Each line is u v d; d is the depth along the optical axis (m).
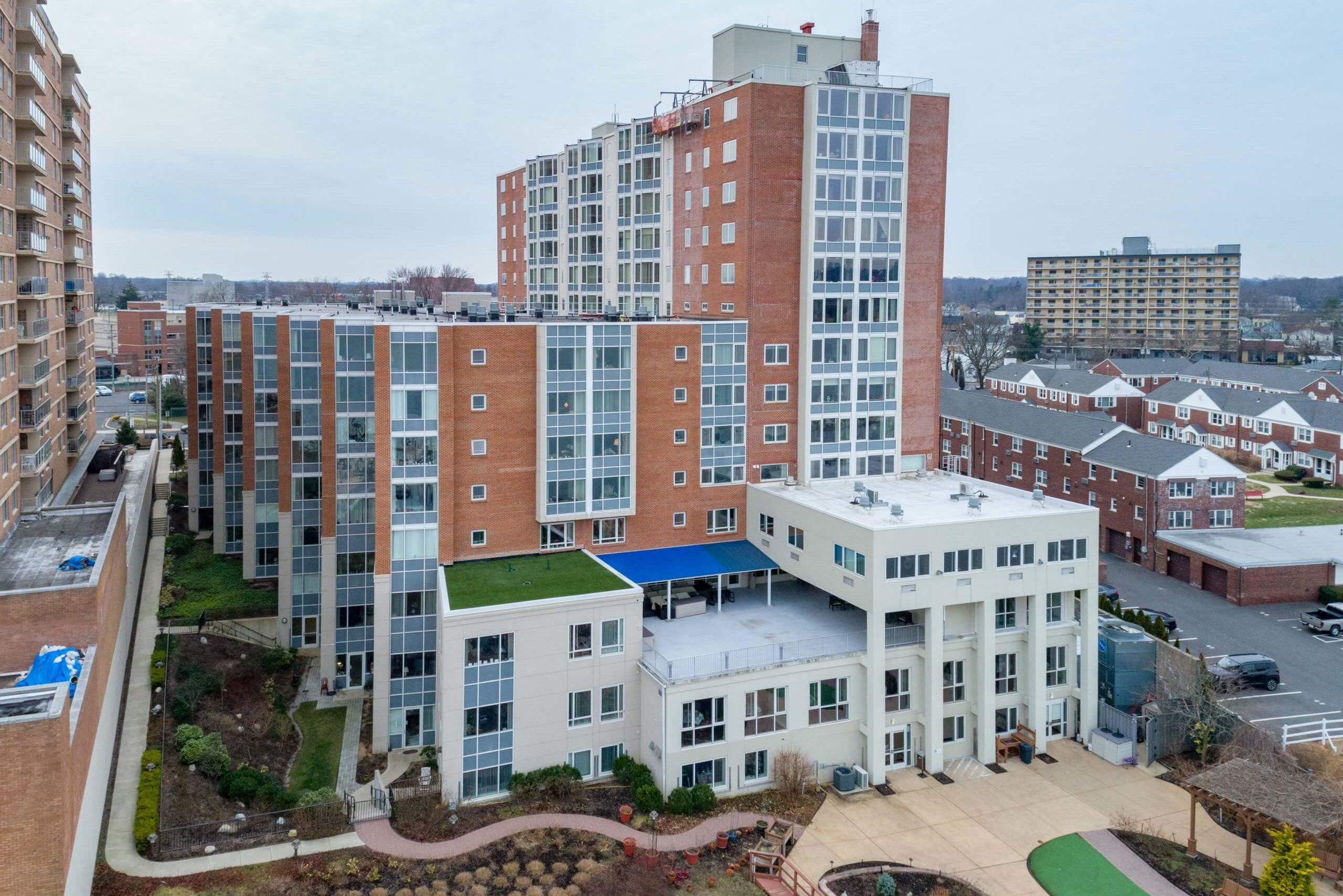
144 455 91.31
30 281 61.81
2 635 34.66
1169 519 73.25
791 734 43.72
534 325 49.19
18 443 58.22
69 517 51.66
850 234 55.50
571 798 40.62
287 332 54.78
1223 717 44.91
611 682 43.38
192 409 70.56
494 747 41.44
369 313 63.00
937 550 44.53
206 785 38.75
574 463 50.28
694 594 52.41
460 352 47.97
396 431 46.62
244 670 51.12
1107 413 126.88
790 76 59.06
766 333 55.09
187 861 34.00
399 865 35.12
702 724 41.84
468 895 33.53
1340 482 99.12
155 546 66.69
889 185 56.12
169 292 154.25
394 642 47.06
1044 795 42.78
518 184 96.88
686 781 41.75
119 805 36.38
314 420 55.41
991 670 46.19
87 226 90.62
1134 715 47.84
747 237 54.31
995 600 46.19
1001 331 185.88
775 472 56.25
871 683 43.94
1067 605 48.97
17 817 25.23
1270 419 108.75
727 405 54.53
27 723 25.22
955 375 159.38
